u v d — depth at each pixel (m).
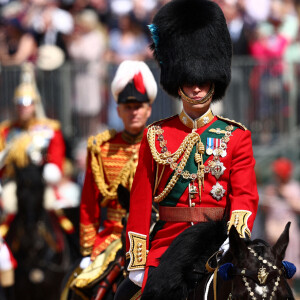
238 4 42.12
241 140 16.62
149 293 15.58
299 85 42.19
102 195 21.95
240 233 15.27
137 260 16.58
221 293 14.57
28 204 27.20
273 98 41.88
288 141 41.88
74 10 44.25
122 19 43.91
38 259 27.27
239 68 41.56
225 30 17.45
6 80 41.91
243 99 41.56
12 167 28.75
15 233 27.36
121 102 21.92
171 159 16.66
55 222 27.66
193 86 17.00
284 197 37.88
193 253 15.66
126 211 19.84
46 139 30.02
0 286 27.25
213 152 16.58
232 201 16.19
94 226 22.28
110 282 20.31
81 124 42.16
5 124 31.53
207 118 16.97
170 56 17.41
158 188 17.05
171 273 15.52
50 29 43.00
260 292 13.48
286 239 14.30
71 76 42.16
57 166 30.48
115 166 21.98
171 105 40.25
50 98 42.06
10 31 43.25
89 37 43.56
